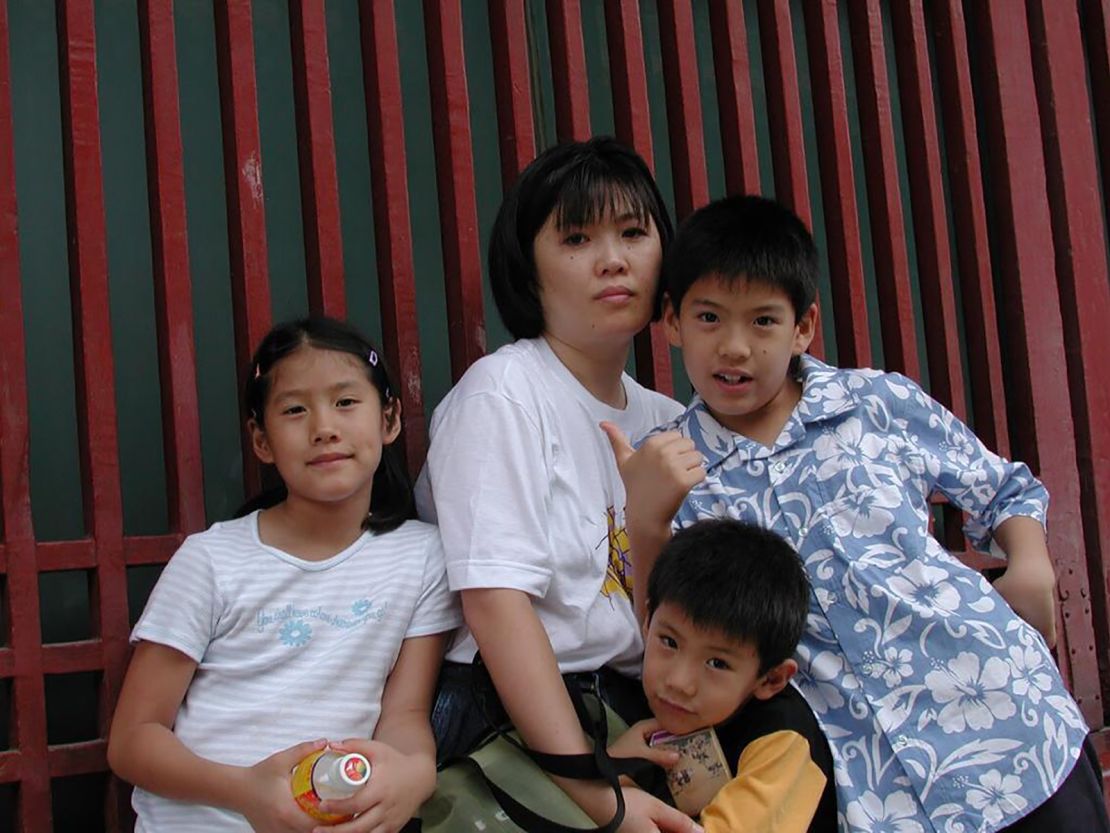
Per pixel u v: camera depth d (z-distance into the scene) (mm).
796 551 2049
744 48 2871
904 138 3102
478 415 2100
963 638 2020
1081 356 3209
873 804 1984
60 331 2568
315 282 2410
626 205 2215
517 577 1990
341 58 2896
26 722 2078
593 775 1868
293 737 1962
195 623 1985
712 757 1932
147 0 2301
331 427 2033
